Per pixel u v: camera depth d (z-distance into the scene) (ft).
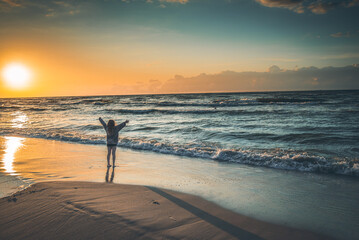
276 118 59.06
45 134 42.55
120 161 23.65
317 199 13.64
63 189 14.47
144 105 138.92
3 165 21.40
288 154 24.31
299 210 12.13
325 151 26.25
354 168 18.99
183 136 38.75
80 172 19.19
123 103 170.71
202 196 13.97
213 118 63.87
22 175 17.99
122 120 64.34
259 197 13.93
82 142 35.50
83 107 136.05
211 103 122.72
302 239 9.37
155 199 13.21
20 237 8.93
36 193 13.62
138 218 10.67
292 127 43.65
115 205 12.09
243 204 12.85
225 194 14.38
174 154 27.27
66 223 10.00
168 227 9.94
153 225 10.05
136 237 9.02
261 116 64.64
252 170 20.24
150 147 30.42
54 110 116.26
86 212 11.10
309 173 19.17
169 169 20.57
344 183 16.53
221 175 18.70
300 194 14.47
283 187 15.79
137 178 17.62
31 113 99.50
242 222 10.71
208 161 23.76
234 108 93.91
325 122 48.70
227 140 34.53
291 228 10.26
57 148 30.58
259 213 11.72
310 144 30.19
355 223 10.70
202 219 10.86
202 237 9.22
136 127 49.83
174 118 66.80
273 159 22.41
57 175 18.11
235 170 20.26
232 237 9.32
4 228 9.61
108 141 21.49
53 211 11.14
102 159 24.36
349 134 34.81
